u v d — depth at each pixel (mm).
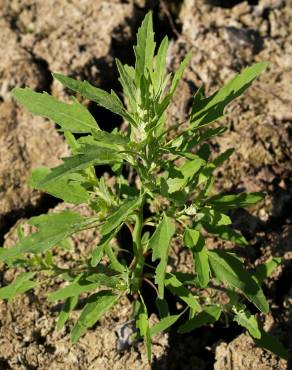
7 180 608
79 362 521
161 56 448
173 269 556
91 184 482
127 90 455
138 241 501
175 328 541
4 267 563
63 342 530
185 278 503
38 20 698
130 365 515
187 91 633
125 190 519
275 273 552
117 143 429
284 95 629
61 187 478
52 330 536
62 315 493
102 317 537
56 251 563
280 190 585
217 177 590
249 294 463
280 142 603
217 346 526
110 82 663
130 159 463
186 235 460
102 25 681
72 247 541
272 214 577
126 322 526
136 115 446
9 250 447
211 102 460
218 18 684
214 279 545
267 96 629
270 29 679
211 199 489
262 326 530
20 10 707
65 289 486
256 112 619
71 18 692
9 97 648
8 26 696
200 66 653
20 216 602
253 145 601
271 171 592
